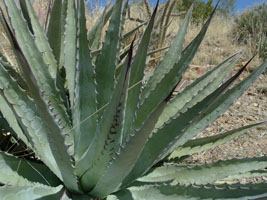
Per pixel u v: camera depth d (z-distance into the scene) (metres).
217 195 1.34
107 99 1.76
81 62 1.65
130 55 0.97
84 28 1.61
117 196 1.55
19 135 1.51
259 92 4.27
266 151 2.79
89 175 1.44
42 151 1.45
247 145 2.89
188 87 1.92
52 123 1.10
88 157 1.39
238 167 1.76
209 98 1.28
